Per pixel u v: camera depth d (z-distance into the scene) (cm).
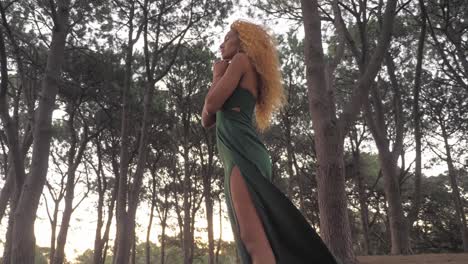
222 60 178
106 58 2083
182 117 2486
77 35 1947
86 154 2981
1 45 1161
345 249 734
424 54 2161
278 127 2595
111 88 2173
